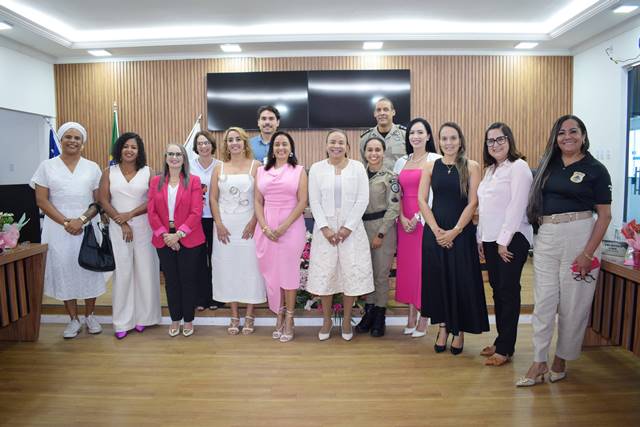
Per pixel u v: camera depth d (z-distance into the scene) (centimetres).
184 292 345
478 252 312
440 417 231
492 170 292
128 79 744
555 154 259
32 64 692
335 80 724
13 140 741
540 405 242
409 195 329
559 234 251
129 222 346
